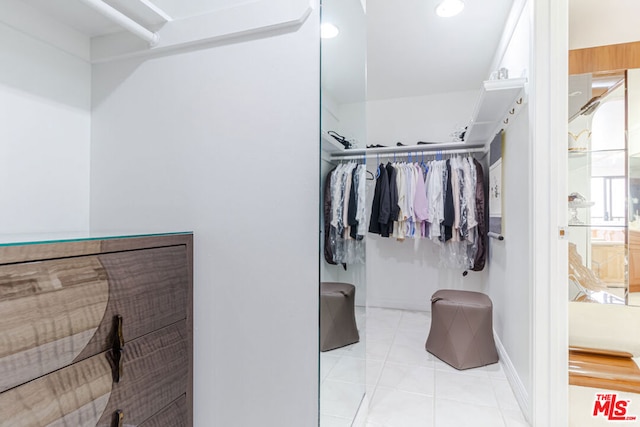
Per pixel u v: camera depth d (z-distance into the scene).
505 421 1.55
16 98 1.09
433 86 3.19
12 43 1.08
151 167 1.25
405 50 2.50
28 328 0.65
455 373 2.02
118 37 1.27
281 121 1.10
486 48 2.47
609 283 2.16
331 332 1.17
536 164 1.50
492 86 1.75
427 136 3.41
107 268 0.83
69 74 1.25
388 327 2.87
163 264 1.02
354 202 1.48
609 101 2.14
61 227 1.23
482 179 2.85
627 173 2.12
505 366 2.06
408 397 1.75
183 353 1.10
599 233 2.18
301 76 1.08
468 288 3.25
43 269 0.69
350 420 1.37
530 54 1.56
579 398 1.57
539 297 1.49
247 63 1.13
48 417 0.68
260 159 1.12
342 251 1.30
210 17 1.15
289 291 1.09
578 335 1.72
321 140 1.05
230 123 1.16
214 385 1.17
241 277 1.14
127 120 1.28
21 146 1.11
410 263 3.42
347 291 1.37
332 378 1.17
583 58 2.17
